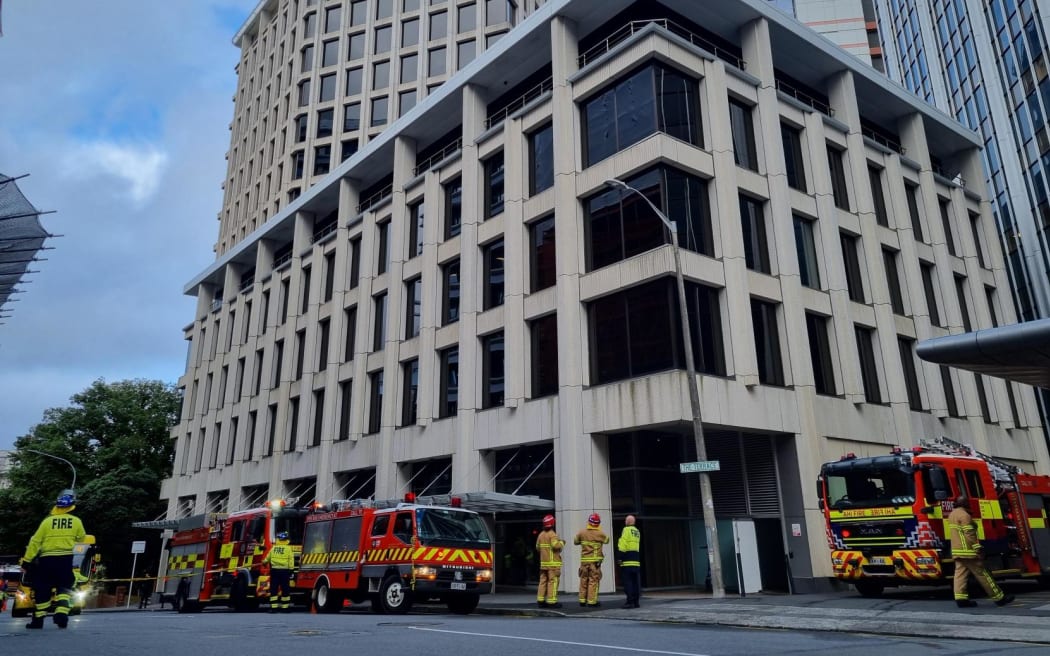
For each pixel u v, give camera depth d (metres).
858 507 15.45
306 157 56.06
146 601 37.41
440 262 28.89
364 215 33.97
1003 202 42.12
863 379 24.91
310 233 39.88
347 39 58.00
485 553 16.03
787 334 22.20
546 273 24.16
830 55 27.11
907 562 14.48
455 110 30.72
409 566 15.02
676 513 22.16
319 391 35.56
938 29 50.16
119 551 50.12
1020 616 10.54
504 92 29.25
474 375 25.77
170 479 48.16
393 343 30.19
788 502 21.00
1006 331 14.38
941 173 36.53
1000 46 42.03
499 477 24.86
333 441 33.00
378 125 54.81
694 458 22.95
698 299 20.88
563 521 20.98
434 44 55.19
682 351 19.84
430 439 27.23
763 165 23.67
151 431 54.00
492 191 27.50
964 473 15.34
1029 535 16.56
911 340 27.42
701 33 25.53
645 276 20.67
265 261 43.62
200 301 51.72
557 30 24.81
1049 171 37.59
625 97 22.72
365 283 32.94
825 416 22.17
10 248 18.45
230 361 44.19
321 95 57.50
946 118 33.53
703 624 11.83
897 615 11.31
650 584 20.94
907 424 24.45
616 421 20.58
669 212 20.89
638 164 21.56
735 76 23.78
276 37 65.56
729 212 21.69
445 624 11.66
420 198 30.97
